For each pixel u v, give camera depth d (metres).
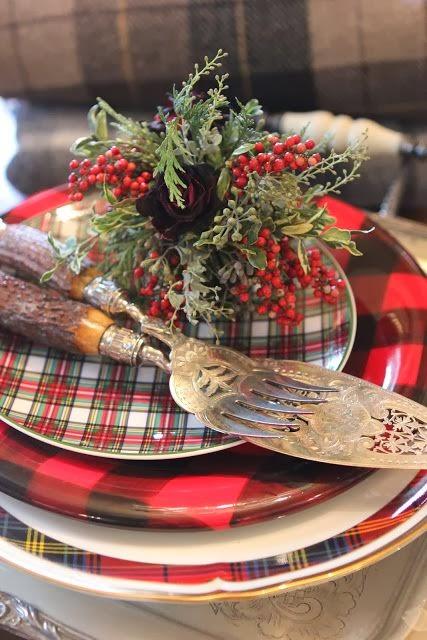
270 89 0.86
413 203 0.86
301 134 0.49
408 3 0.77
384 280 0.55
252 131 0.49
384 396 0.47
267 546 0.43
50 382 0.52
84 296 0.54
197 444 0.47
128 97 0.91
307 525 0.44
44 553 0.43
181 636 0.45
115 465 0.46
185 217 0.46
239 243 0.48
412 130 0.86
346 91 0.84
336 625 0.45
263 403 0.47
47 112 0.95
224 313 0.51
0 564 0.48
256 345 0.54
